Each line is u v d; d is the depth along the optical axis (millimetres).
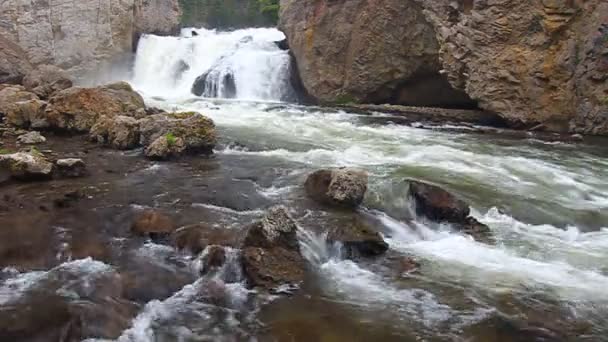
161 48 29547
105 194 9836
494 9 19516
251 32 37062
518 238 9102
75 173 10914
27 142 13516
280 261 7340
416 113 22469
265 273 7062
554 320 6395
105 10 27891
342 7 24906
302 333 5977
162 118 13594
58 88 20281
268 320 6219
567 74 18359
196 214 8961
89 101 15070
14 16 25359
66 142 13867
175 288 6797
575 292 7113
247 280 7059
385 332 6031
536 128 19016
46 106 15227
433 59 23125
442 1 21250
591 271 7840
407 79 24062
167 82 28922
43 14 26062
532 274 7633
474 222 9539
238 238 7980
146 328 5961
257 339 5848
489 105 19781
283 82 27766
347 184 9727
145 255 7543
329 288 7008
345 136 16734
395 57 23844
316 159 13320
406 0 22812
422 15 22562
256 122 18359
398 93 24828
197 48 29984
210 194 10078
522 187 11875
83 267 7070
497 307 6641
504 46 19547
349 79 24891
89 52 27438
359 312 6438
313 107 23422
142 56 29609
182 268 7266
